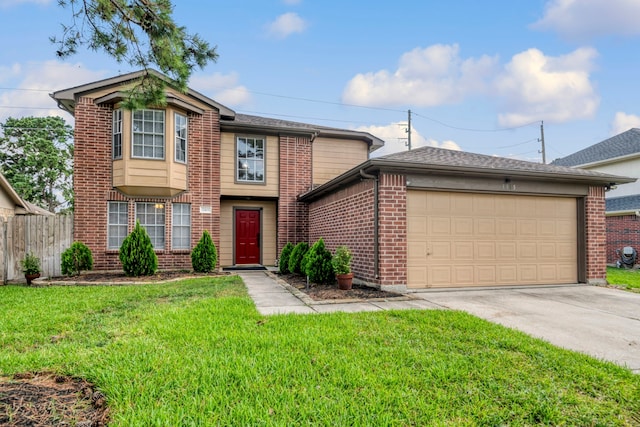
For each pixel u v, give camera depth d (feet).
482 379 10.16
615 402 9.11
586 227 29.55
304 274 31.63
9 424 7.36
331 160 46.50
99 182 35.32
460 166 25.17
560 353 12.28
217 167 39.65
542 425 8.07
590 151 70.64
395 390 9.37
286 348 12.25
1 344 12.98
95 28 15.01
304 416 8.04
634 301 22.24
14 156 81.35
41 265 33.42
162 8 14.66
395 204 24.99
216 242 39.11
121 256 31.89
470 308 19.81
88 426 7.48
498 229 27.96
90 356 11.32
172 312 17.15
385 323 15.80
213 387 9.26
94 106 35.42
